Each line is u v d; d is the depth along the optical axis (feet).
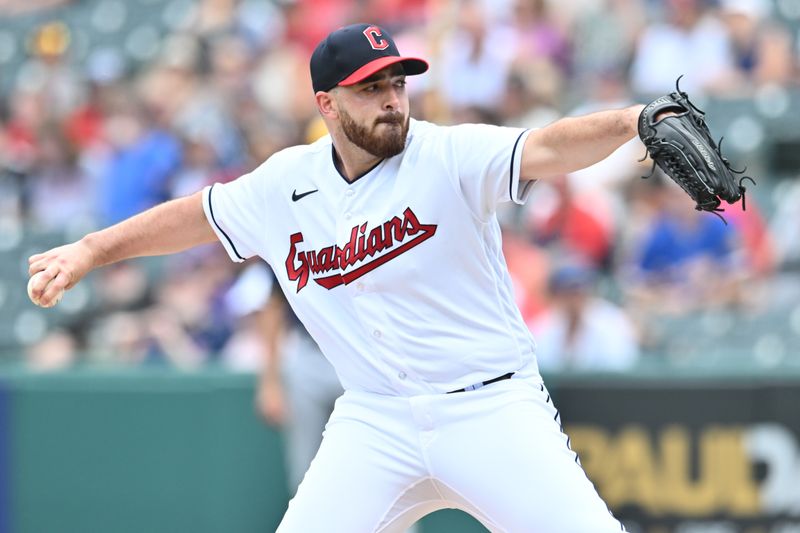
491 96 110.32
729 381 67.51
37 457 78.64
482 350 41.06
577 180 96.73
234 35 134.92
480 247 40.70
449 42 112.68
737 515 67.26
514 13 118.21
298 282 43.37
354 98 39.93
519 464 40.24
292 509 43.16
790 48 114.93
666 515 68.08
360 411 42.86
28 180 122.72
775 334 84.38
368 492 42.42
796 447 66.85
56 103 134.10
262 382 72.28
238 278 91.35
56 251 43.78
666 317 85.76
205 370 76.18
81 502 77.71
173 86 125.80
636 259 91.04
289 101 119.24
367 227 41.09
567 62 116.47
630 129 36.58
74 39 148.56
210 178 110.52
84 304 105.29
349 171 41.70
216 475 75.25
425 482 42.32
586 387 69.46
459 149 39.73
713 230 90.17
